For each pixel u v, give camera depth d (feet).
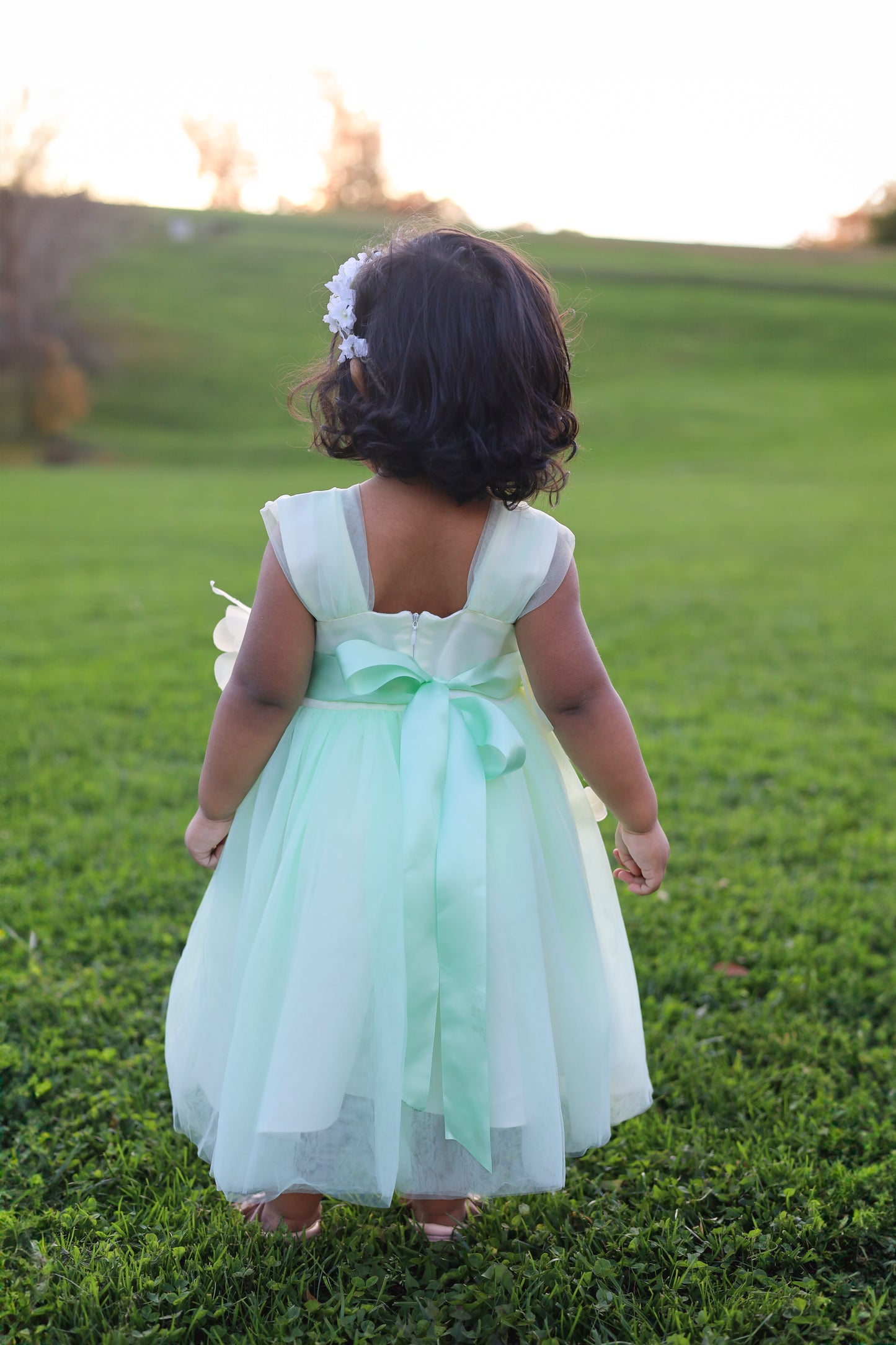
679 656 21.52
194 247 127.95
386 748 5.22
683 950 9.32
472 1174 5.28
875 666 21.03
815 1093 7.38
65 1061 7.48
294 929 5.10
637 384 93.86
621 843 5.77
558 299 5.21
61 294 94.12
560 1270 5.58
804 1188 6.29
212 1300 5.35
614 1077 5.95
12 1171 6.46
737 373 98.94
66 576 29.04
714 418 82.84
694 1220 6.13
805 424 80.84
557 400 5.07
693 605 26.76
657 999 8.73
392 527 5.01
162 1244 5.71
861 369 100.48
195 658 20.30
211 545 35.73
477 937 4.97
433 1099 5.15
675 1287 5.52
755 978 8.93
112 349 94.63
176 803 12.76
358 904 4.99
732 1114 7.16
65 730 15.46
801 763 14.82
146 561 31.96
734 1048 8.02
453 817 5.03
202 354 96.27
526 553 5.06
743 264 143.74
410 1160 5.24
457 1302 5.38
